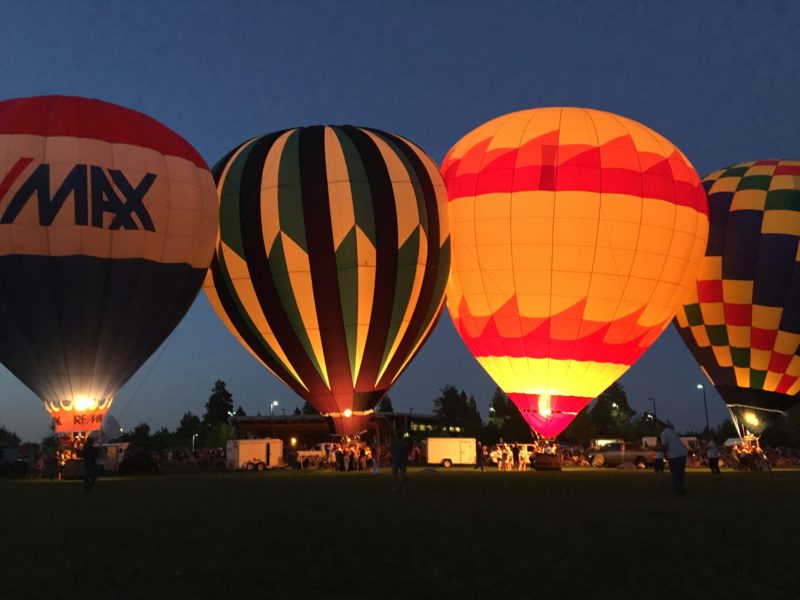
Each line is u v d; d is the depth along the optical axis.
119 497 19.16
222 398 125.44
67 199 24.25
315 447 48.12
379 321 30.36
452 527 12.33
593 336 30.94
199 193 27.14
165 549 10.43
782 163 36.97
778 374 35.81
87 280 24.56
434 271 31.00
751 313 35.34
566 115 31.91
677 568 9.02
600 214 30.12
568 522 12.88
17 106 25.56
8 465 40.19
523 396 32.41
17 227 23.91
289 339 30.73
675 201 30.98
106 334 25.36
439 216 31.20
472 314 32.25
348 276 29.64
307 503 16.70
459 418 116.00
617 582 8.34
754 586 8.20
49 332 24.72
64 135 24.91
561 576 8.61
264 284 30.14
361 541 10.94
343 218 29.62
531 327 31.02
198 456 51.88
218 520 13.56
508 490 20.12
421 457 52.31
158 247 25.80
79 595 7.91
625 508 15.09
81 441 25.50
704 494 18.45
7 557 9.93
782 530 11.91
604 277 30.34
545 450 35.88
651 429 101.94
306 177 29.95
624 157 30.75
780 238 34.88
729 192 36.25
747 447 36.47
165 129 27.47
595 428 89.69
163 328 26.81
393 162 30.77
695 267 32.56
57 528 12.65
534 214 30.31
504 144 31.64
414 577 8.58
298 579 8.53
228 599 7.73
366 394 31.52
